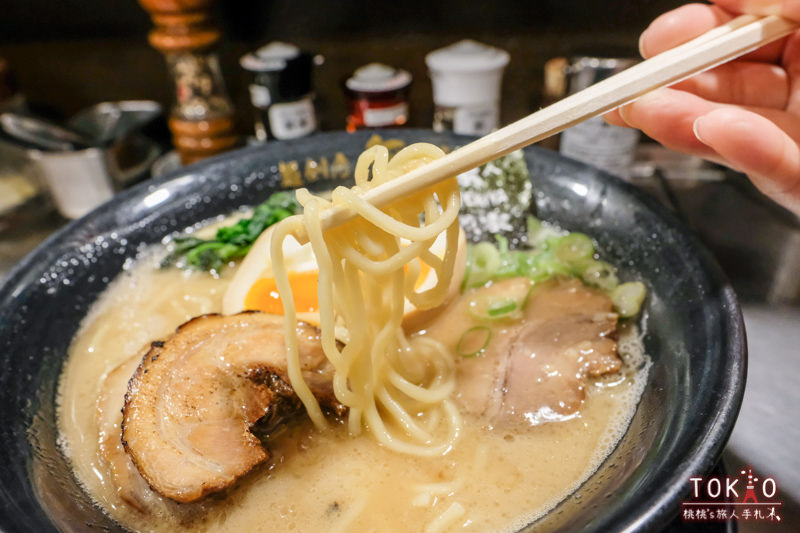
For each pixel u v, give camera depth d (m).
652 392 0.28
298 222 0.25
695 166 0.52
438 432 0.29
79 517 0.24
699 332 0.27
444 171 0.24
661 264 0.32
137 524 0.25
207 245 0.38
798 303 0.40
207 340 0.29
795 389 0.35
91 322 0.34
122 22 0.56
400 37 0.54
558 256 0.36
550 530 0.22
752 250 0.44
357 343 0.27
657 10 0.50
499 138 0.24
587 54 0.44
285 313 0.26
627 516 0.20
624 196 0.35
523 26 0.52
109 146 0.51
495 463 0.27
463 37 0.53
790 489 0.30
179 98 0.51
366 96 0.48
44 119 0.54
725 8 0.31
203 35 0.48
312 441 0.28
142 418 0.26
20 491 0.23
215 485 0.24
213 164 0.41
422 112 0.58
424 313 0.33
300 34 0.55
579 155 0.47
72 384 0.31
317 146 0.42
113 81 0.59
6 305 0.31
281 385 0.28
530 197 0.38
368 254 0.26
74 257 0.35
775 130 0.25
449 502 0.26
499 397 0.30
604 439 0.27
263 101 0.51
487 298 0.35
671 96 0.29
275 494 0.26
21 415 0.27
